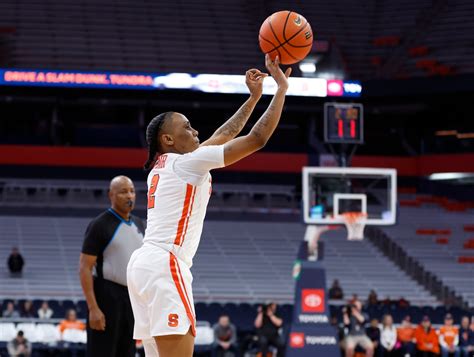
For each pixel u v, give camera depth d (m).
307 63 22.86
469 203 28.88
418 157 28.52
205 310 18.03
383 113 30.12
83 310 17.81
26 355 14.66
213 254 23.47
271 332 15.40
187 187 4.05
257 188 27.98
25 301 17.75
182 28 28.64
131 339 6.01
